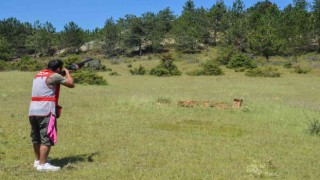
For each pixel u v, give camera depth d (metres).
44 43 100.19
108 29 94.25
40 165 6.84
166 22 105.50
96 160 7.69
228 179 6.71
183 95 21.25
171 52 91.62
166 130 11.20
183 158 8.00
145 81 32.78
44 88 6.72
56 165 7.26
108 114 13.64
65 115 13.27
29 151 8.18
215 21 95.94
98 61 48.59
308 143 10.09
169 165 7.43
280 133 11.38
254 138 10.46
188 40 88.12
